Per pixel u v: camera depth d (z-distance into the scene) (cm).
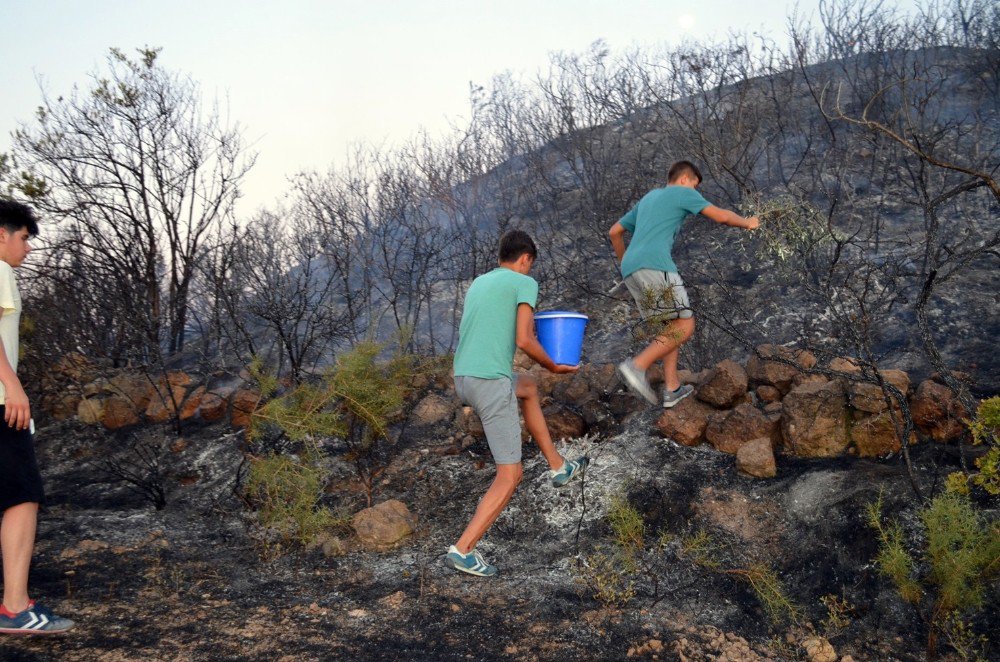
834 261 404
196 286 680
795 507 354
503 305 336
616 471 407
